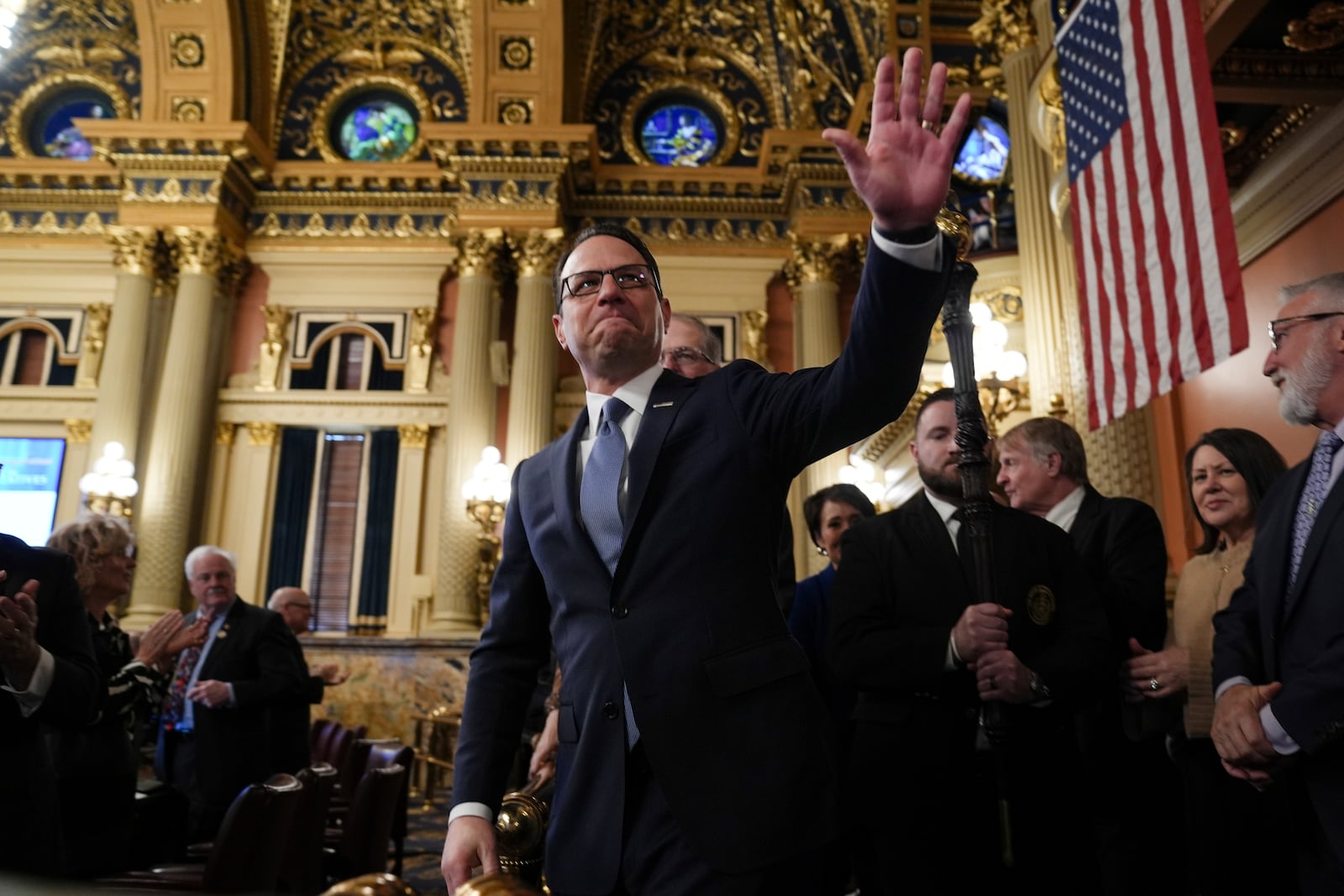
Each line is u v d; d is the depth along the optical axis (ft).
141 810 13.44
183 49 43.42
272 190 44.32
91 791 10.90
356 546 41.93
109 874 10.39
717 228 44.47
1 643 7.77
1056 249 26.84
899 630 7.97
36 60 46.19
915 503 8.83
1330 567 6.77
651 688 4.97
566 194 43.68
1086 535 9.80
